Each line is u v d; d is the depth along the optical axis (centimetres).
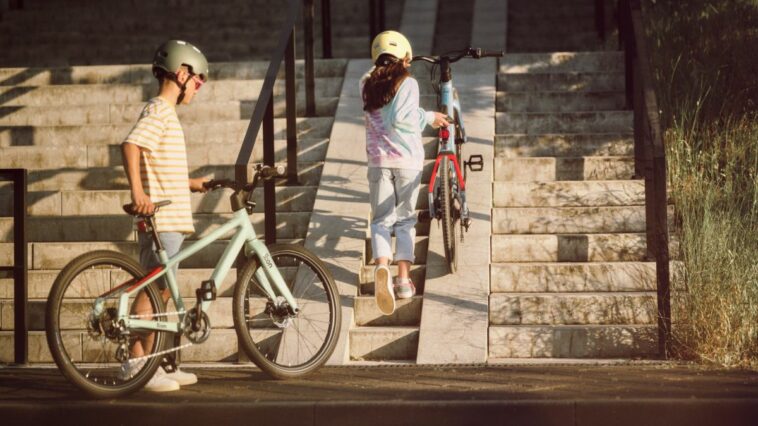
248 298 553
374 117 625
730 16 969
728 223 642
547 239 695
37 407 472
